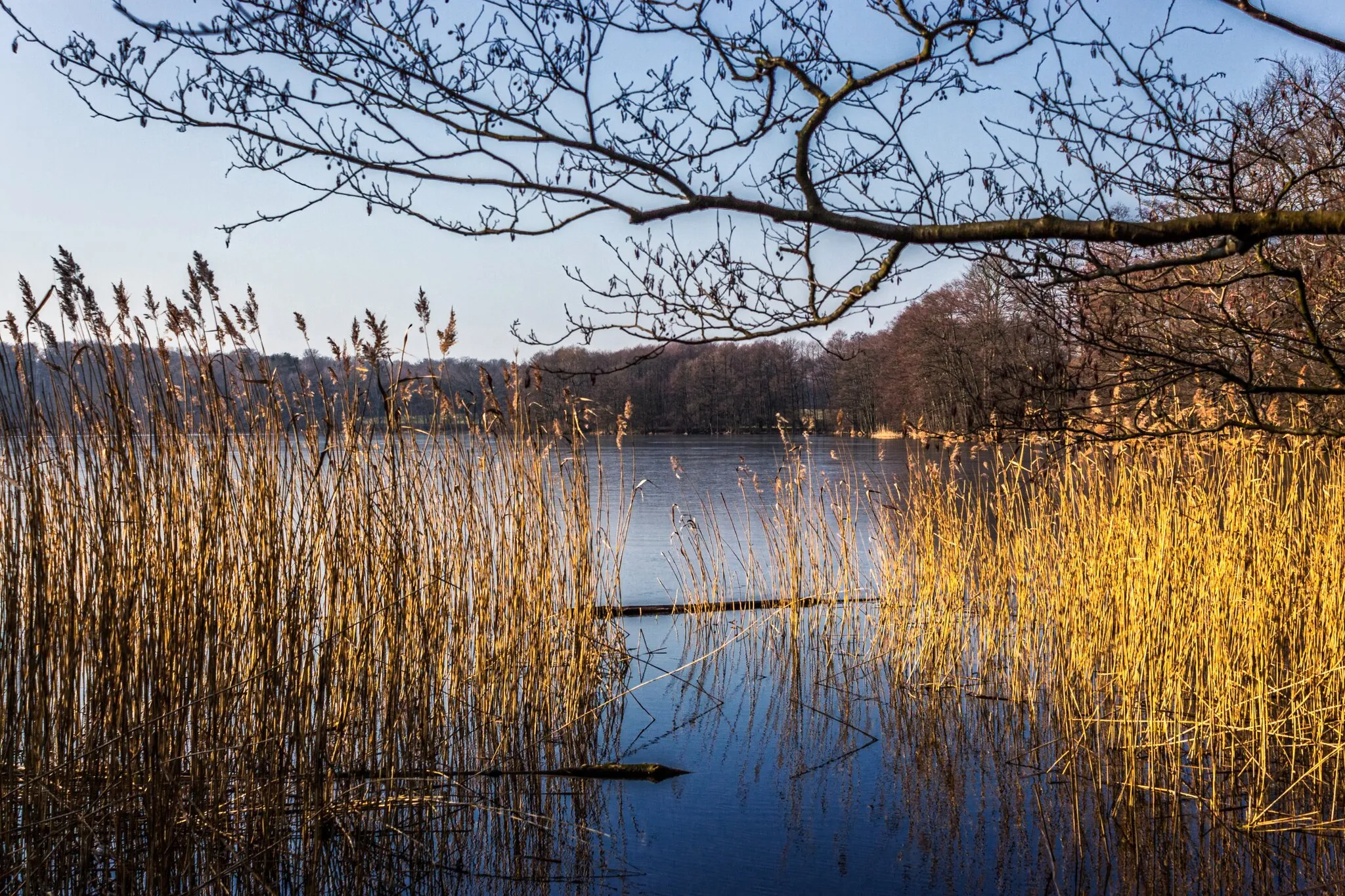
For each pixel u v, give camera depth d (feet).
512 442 22.11
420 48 8.30
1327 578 21.13
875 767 20.04
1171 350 13.69
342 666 16.97
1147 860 15.78
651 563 43.98
